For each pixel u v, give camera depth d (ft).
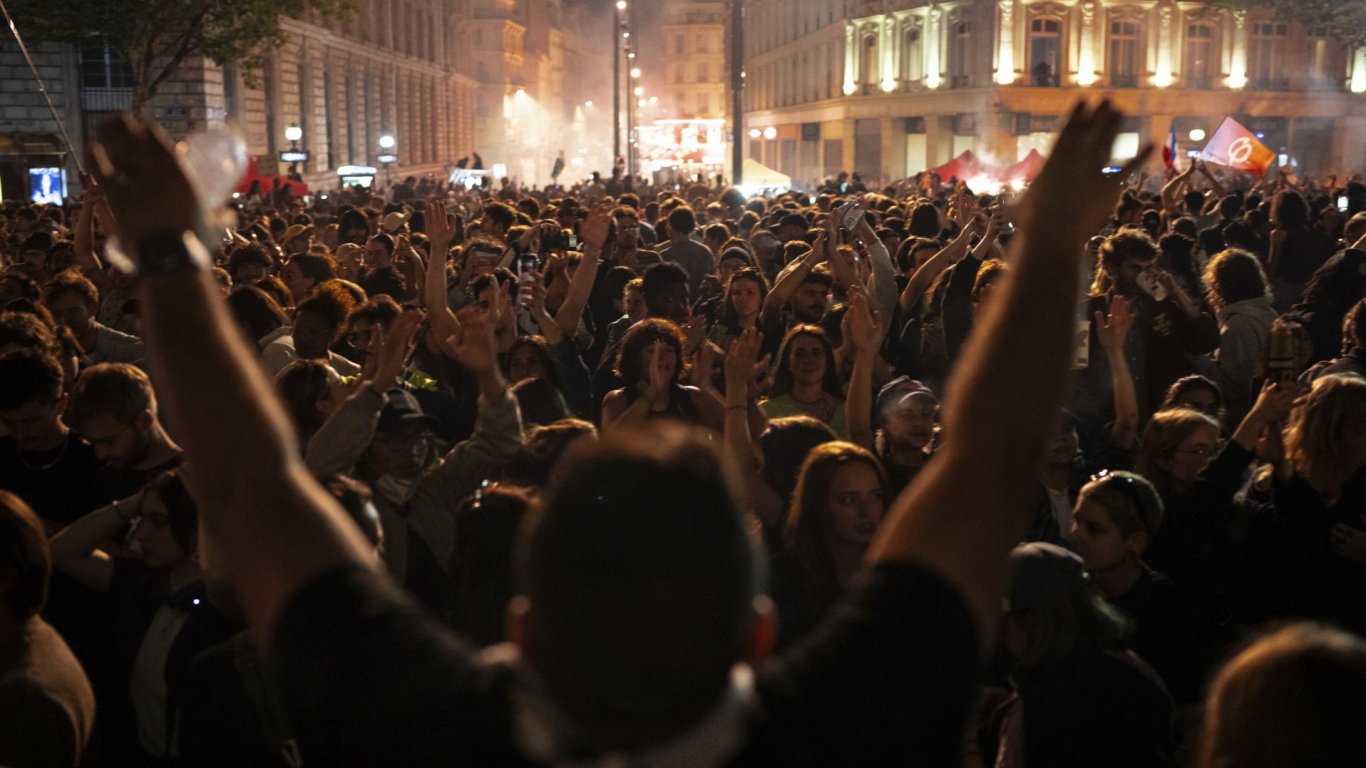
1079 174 5.32
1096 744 11.84
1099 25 185.57
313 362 17.84
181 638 12.71
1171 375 23.94
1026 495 5.02
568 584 4.26
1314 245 38.83
